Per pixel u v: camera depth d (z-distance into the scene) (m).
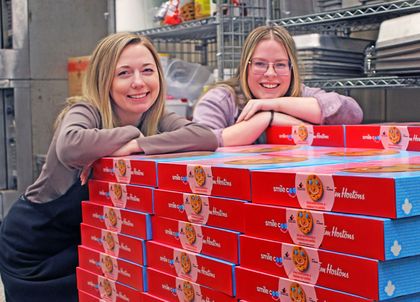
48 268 1.71
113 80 1.80
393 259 0.86
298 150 1.60
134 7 4.02
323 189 0.94
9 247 1.78
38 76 4.49
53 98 4.56
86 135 1.58
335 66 2.91
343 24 3.13
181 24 3.57
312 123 2.18
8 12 4.50
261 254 1.03
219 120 2.34
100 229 1.44
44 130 4.53
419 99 3.09
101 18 4.75
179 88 3.86
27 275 1.75
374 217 0.87
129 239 1.34
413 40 2.38
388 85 2.58
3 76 4.34
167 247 1.23
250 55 2.34
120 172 1.41
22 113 4.44
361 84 2.67
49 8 4.52
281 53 2.32
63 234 1.69
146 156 1.51
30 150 4.47
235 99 2.40
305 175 0.97
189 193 1.20
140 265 1.30
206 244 1.15
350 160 1.22
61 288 1.71
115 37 1.82
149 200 1.29
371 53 2.72
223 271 1.10
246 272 1.05
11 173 4.52
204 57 4.52
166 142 1.65
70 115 1.76
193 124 1.79
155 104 1.92
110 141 1.57
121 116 1.87
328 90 3.09
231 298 1.09
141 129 1.93
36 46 4.48
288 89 2.38
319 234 0.94
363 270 0.87
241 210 1.08
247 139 2.02
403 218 0.86
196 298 1.17
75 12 4.63
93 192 1.51
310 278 0.95
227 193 1.11
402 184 0.85
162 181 1.27
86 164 1.58
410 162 1.14
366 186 0.88
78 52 4.66
